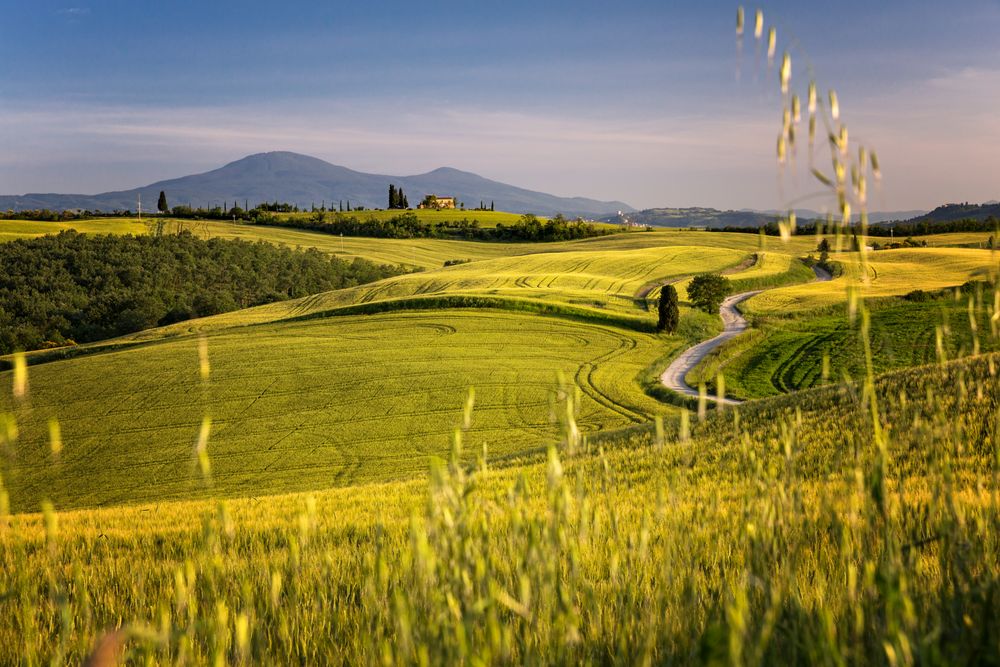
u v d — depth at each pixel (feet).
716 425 71.77
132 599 18.11
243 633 5.62
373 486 81.35
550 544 6.07
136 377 219.82
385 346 250.78
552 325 276.21
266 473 150.30
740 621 4.02
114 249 446.19
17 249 434.30
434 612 5.54
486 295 309.22
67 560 30.35
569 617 6.06
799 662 6.62
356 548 26.43
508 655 5.71
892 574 4.93
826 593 8.60
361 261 506.07
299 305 356.38
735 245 522.88
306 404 196.54
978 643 5.38
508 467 80.84
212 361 234.99
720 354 230.48
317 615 10.64
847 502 7.25
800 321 264.52
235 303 409.08
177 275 432.66
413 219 644.27
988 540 7.18
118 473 152.87
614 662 6.97
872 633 6.65
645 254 450.30
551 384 207.41
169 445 169.07
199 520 50.83
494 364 228.02
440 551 5.71
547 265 420.36
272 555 20.90
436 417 184.03
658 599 7.45
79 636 12.98
